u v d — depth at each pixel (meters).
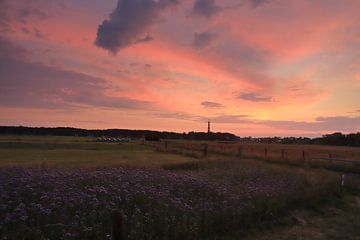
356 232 12.59
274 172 22.70
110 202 10.40
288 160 39.03
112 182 12.77
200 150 62.44
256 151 58.56
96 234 8.79
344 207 16.33
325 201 16.95
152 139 144.25
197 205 11.62
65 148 64.38
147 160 34.16
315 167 34.19
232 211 11.95
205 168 25.94
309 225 13.18
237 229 11.44
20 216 8.60
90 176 13.44
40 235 8.18
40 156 40.09
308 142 165.62
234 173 20.81
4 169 14.86
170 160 35.22
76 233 8.46
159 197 11.72
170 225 9.91
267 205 13.76
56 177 12.72
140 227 9.46
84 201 10.08
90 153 49.34
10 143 77.00
